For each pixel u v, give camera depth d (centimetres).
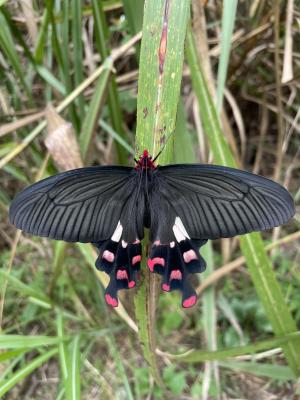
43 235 13
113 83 21
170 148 14
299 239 25
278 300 16
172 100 14
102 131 27
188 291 13
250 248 16
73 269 25
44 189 12
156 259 13
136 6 19
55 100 25
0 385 15
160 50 14
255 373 19
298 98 26
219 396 19
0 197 25
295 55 24
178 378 20
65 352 17
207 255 21
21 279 24
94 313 23
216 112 17
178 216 13
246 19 24
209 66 19
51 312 23
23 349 17
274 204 12
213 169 13
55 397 20
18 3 24
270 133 29
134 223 13
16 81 24
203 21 19
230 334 21
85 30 25
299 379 18
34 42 22
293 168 27
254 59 25
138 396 19
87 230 13
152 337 16
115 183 14
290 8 20
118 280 13
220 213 13
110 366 21
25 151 25
